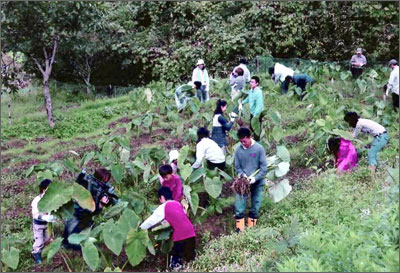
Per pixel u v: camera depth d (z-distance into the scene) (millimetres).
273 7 19109
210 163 7848
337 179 7684
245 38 18797
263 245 6145
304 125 11641
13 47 13992
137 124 11797
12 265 6340
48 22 13695
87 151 11453
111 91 19766
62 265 6656
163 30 19906
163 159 9125
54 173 8711
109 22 18891
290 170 9273
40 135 14180
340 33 18906
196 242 6973
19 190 9305
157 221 6082
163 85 17906
